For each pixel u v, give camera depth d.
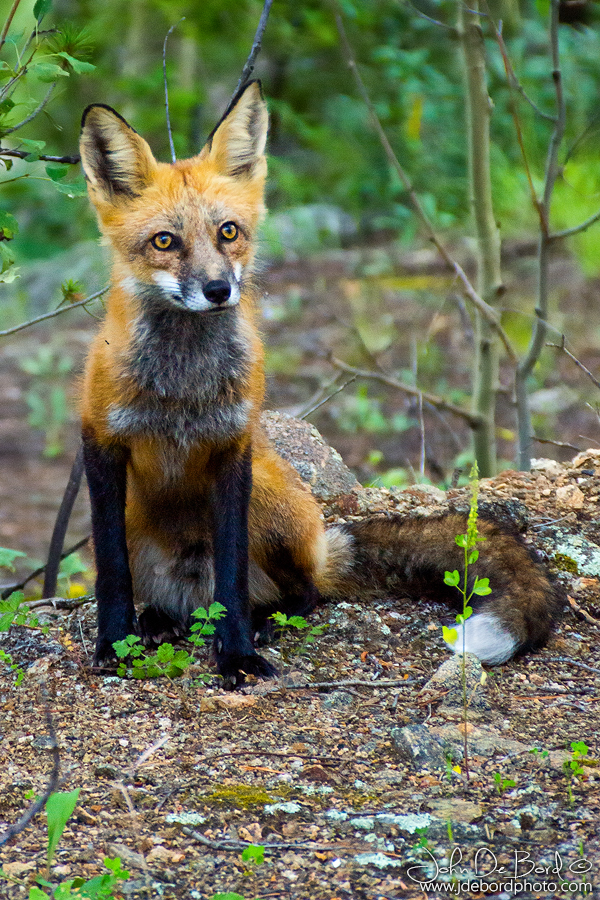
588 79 23.00
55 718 6.87
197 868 5.13
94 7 24.28
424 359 20.16
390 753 6.31
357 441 18.03
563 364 19.77
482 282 12.59
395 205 25.39
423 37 25.19
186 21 23.25
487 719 6.72
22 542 15.82
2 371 23.66
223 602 7.86
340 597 9.29
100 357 7.83
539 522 9.82
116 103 25.20
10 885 4.97
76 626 8.73
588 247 23.17
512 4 19.61
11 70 7.37
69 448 20.33
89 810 5.68
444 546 8.92
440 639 8.20
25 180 26.03
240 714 6.92
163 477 8.20
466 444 17.16
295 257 26.03
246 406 7.99
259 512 8.48
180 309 7.54
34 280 26.62
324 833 5.43
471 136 12.35
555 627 8.28
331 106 26.17
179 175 7.84
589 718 6.73
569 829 5.39
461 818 5.50
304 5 24.28
